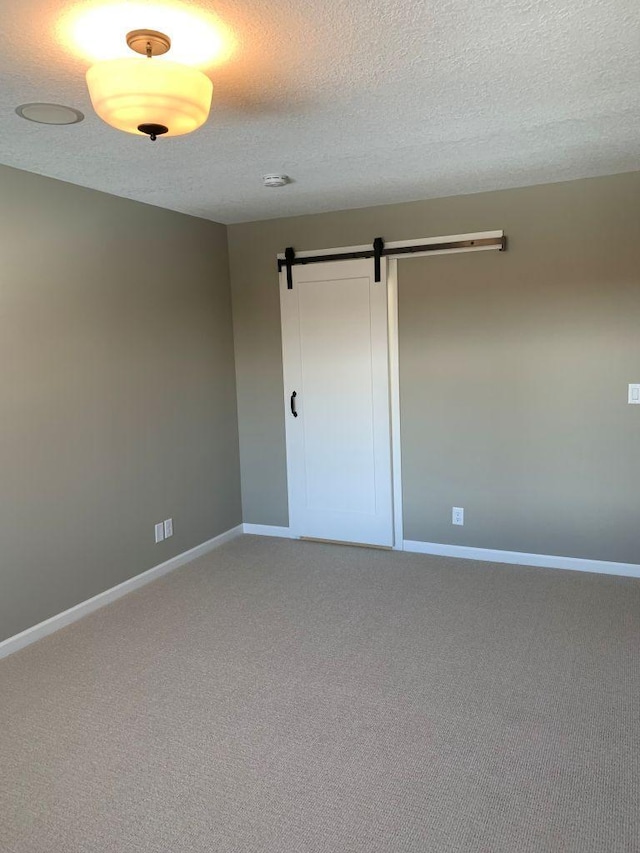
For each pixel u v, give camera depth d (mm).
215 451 4602
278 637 3209
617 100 2428
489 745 2318
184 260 4223
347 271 4293
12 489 3096
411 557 4309
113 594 3721
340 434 4500
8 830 1973
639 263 3600
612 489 3824
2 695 2734
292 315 4516
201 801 2084
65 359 3359
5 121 2439
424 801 2053
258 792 2119
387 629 3262
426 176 3465
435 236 4035
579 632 3156
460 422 4156
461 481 4207
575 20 1801
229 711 2586
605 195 3619
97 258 3537
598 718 2455
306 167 3199
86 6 1656
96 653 3090
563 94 2355
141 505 3922
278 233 4492
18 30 1769
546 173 3496
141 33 1791
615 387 3740
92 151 2828
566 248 3744
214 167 3133
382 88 2252
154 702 2660
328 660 2967
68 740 2418
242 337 4738
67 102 2260
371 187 3662
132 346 3807
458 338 4082
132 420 3826
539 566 4062
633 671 2783
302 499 4703
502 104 2439
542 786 2100
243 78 2146
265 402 4730
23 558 3166
